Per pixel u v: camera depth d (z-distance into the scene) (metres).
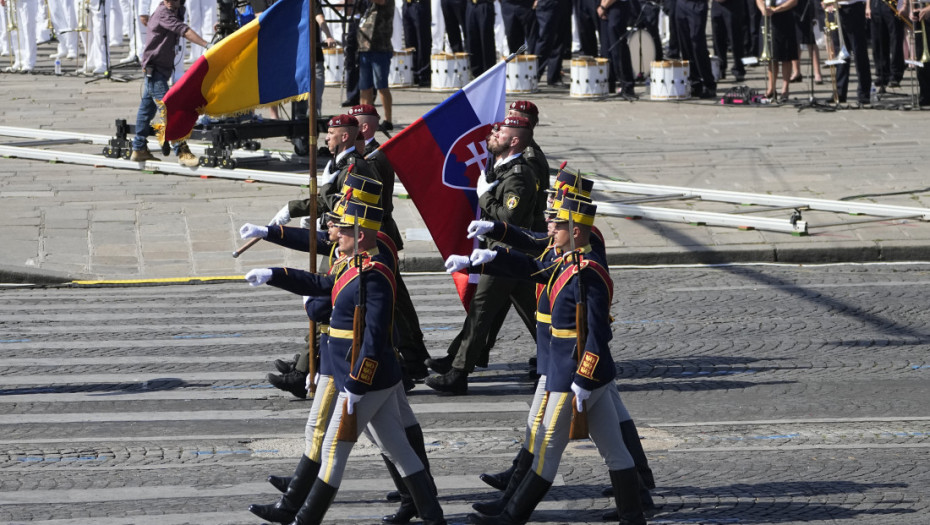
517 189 34.47
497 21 105.38
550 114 84.94
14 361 39.16
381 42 75.69
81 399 35.53
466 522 26.56
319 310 27.62
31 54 105.44
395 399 25.03
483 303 35.69
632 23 91.06
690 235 55.50
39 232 55.59
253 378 37.69
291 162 70.50
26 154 71.25
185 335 42.47
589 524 26.39
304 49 38.16
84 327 43.44
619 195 62.44
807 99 88.62
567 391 24.66
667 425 33.38
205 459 30.66
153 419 33.88
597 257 24.97
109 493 28.06
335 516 26.92
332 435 24.67
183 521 26.28
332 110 83.38
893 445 31.28
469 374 38.59
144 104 67.56
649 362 39.28
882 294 47.38
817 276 50.53
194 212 59.16
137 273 51.19
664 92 90.06
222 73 38.38
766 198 60.16
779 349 40.44
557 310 24.88
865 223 57.16
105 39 99.44
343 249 25.02
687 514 26.75
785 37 86.12
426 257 52.66
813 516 26.44
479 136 37.38
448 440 32.31
